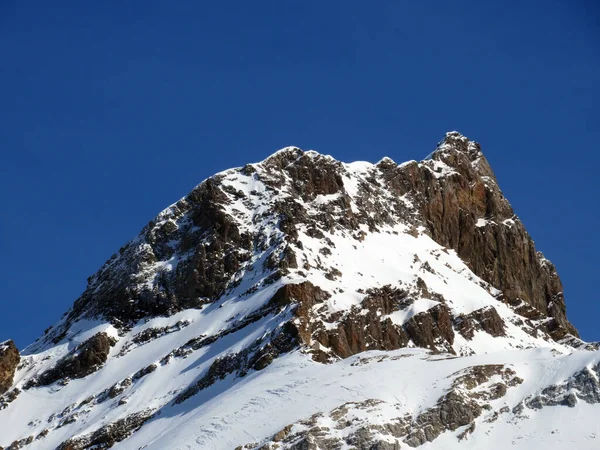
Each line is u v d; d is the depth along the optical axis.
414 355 184.12
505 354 178.25
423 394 165.75
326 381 176.25
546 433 155.00
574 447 151.38
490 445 155.50
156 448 172.38
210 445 166.00
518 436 156.00
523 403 161.38
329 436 156.88
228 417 172.38
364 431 155.88
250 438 164.00
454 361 176.38
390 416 160.38
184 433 173.12
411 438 156.38
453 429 158.88
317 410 166.00
